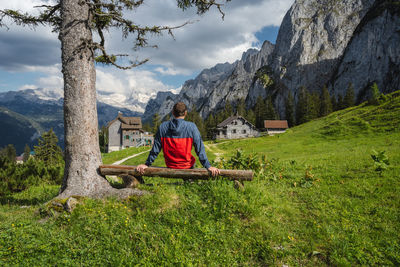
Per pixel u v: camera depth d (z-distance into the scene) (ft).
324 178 26.96
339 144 83.97
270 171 29.35
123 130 269.44
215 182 15.62
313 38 604.90
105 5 19.17
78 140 16.57
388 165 28.25
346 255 11.27
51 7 18.90
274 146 110.42
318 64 569.64
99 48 17.70
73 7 16.83
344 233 13.48
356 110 154.81
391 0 447.83
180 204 14.51
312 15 654.12
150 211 13.66
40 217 14.67
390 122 100.42
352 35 524.11
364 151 48.21
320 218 15.55
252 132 295.07
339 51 562.66
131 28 20.11
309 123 191.01
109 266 9.95
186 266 9.92
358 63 465.06
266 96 624.59
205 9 21.77
